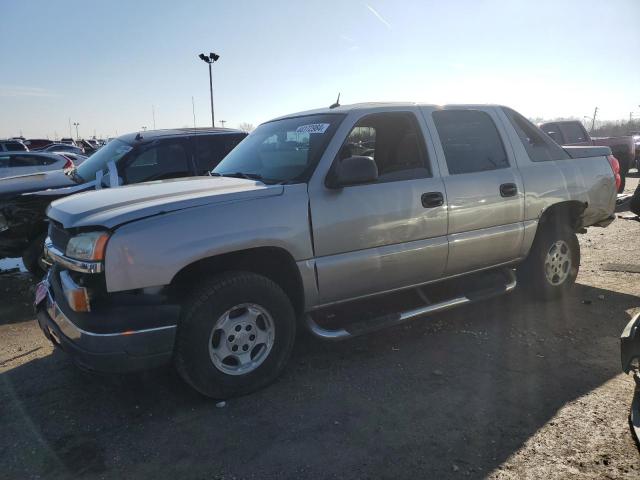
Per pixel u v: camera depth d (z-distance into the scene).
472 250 4.43
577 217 5.33
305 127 4.14
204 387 3.31
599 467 2.64
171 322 3.12
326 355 4.12
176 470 2.73
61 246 3.47
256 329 3.49
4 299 5.96
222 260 3.43
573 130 13.61
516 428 3.02
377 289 4.00
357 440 2.95
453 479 2.59
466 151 4.52
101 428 3.17
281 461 2.78
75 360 3.13
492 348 4.18
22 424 3.24
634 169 21.17
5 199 6.17
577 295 5.45
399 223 3.96
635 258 7.00
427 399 3.39
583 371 3.72
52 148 32.34
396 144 4.16
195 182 3.87
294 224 3.49
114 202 3.34
